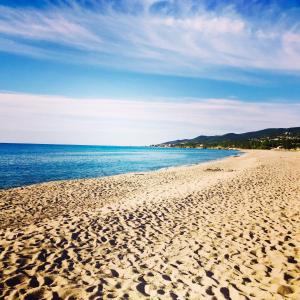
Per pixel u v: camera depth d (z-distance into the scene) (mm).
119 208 10047
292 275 5133
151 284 4793
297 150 118812
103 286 4699
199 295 4434
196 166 33781
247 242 6785
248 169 25438
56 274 5055
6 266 5242
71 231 7320
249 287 4695
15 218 9922
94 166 35188
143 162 44844
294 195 12586
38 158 47625
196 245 6609
